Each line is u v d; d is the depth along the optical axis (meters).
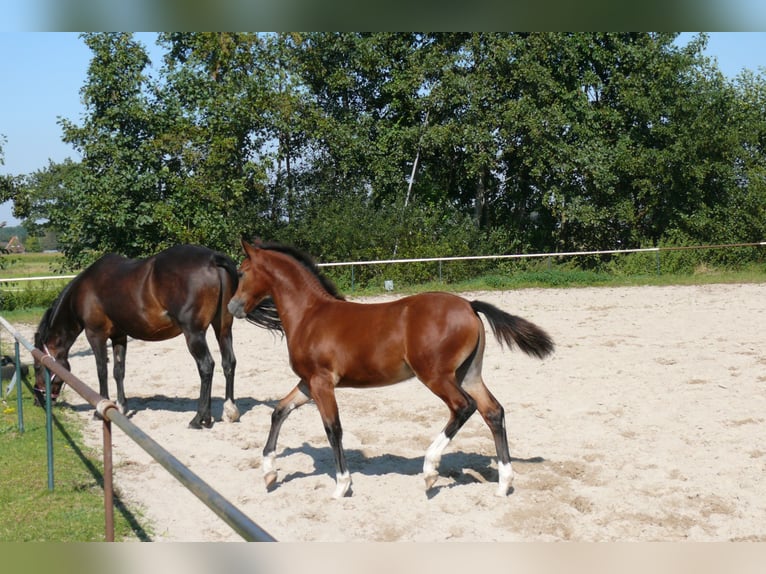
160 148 23.86
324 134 26.67
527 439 7.50
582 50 27.38
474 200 30.39
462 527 5.38
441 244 25.48
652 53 26.69
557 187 26.98
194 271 8.17
